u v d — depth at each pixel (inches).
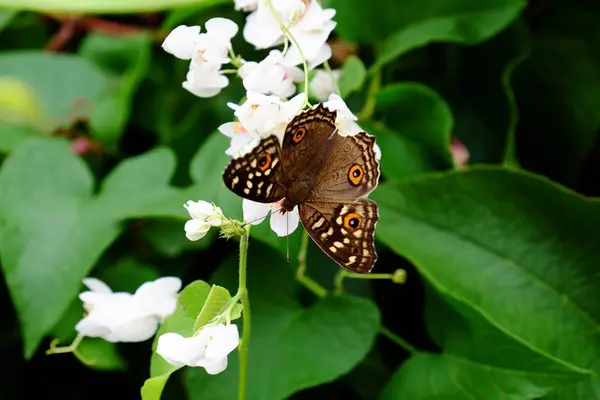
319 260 25.7
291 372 24.3
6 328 26.6
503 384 24.3
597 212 24.5
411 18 26.6
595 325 24.5
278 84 22.7
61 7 26.6
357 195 21.8
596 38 27.3
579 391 24.1
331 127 21.9
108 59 28.9
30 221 25.7
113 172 26.3
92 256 25.3
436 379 24.7
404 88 25.8
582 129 27.1
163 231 26.0
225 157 25.3
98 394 26.6
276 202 22.0
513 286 24.7
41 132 27.9
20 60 28.5
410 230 25.0
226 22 23.0
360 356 24.3
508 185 24.8
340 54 27.3
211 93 23.1
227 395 24.3
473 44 26.6
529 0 27.8
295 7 23.0
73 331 25.4
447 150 26.1
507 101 27.5
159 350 21.9
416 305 26.1
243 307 22.5
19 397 26.5
